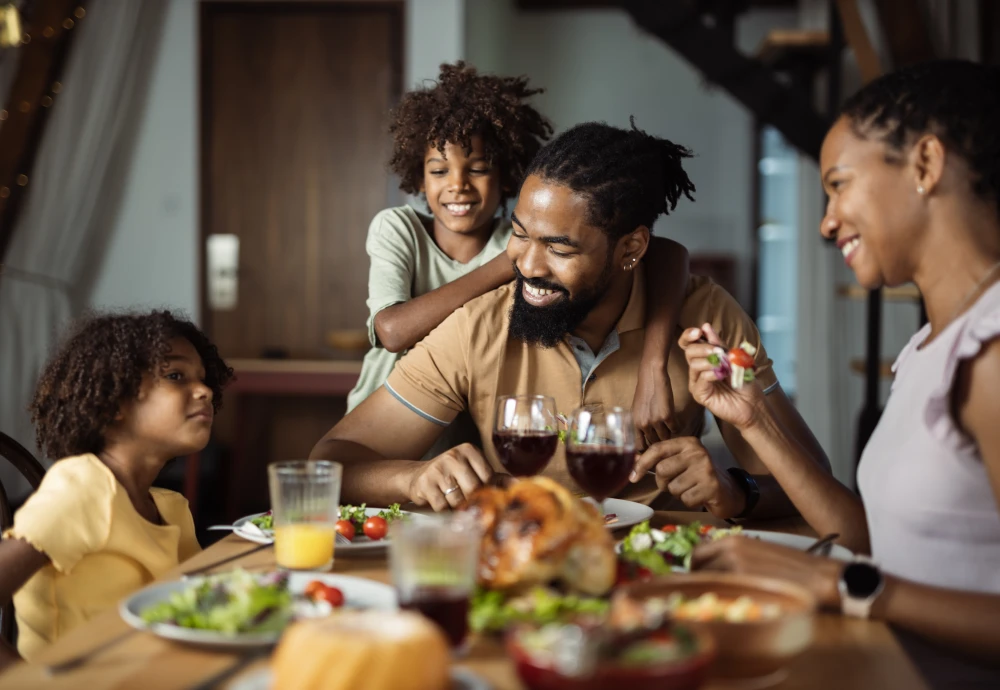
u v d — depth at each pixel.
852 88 5.36
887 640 0.98
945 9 4.14
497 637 0.94
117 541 1.32
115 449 1.43
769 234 7.49
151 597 1.03
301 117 5.36
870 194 1.16
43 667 0.89
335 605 1.01
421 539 0.87
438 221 2.31
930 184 1.13
